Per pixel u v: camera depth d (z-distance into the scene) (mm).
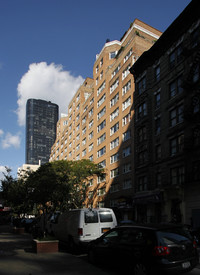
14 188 36594
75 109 70938
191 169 22938
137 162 32375
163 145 27562
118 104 43438
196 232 16703
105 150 47000
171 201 25500
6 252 12727
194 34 24766
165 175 26609
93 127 54156
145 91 31984
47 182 18109
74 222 13758
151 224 8391
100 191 46594
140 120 32562
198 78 23328
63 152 80875
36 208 36500
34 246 13023
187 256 7578
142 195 29500
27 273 8547
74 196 36844
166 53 28719
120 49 47312
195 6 23875
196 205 22016
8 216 63562
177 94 26188
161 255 7156
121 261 8234
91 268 9289
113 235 9000
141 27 43938
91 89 67625
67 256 11531
